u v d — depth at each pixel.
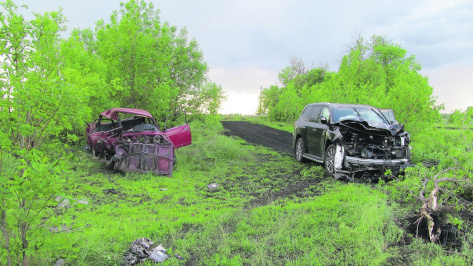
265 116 49.62
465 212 5.75
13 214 3.28
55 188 3.22
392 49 33.19
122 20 13.70
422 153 9.43
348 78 16.98
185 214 5.84
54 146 4.41
